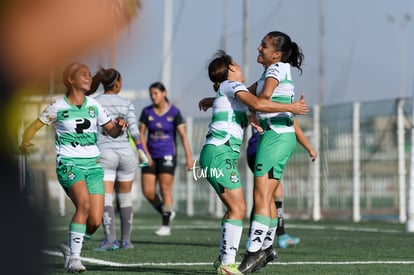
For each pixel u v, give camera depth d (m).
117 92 21.97
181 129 27.81
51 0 2.36
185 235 29.44
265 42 14.92
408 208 32.12
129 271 16.03
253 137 20.14
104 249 22.02
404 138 39.91
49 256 2.76
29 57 2.38
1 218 2.56
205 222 42.06
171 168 27.97
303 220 43.69
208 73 14.62
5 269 2.54
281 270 16.19
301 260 18.81
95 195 16.17
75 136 15.80
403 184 40.16
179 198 53.19
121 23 2.53
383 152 41.00
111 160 21.84
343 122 42.88
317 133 44.25
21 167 2.80
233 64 14.52
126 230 22.77
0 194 2.57
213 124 14.08
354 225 38.03
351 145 42.44
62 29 2.37
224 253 14.19
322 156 43.97
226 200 14.05
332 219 43.50
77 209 15.54
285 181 46.22
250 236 14.46
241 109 14.02
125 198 22.67
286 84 14.41
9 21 2.37
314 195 44.34
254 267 14.45
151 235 29.39
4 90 2.43
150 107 27.67
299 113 13.62
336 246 23.83
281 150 14.31
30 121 2.96
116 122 16.16
